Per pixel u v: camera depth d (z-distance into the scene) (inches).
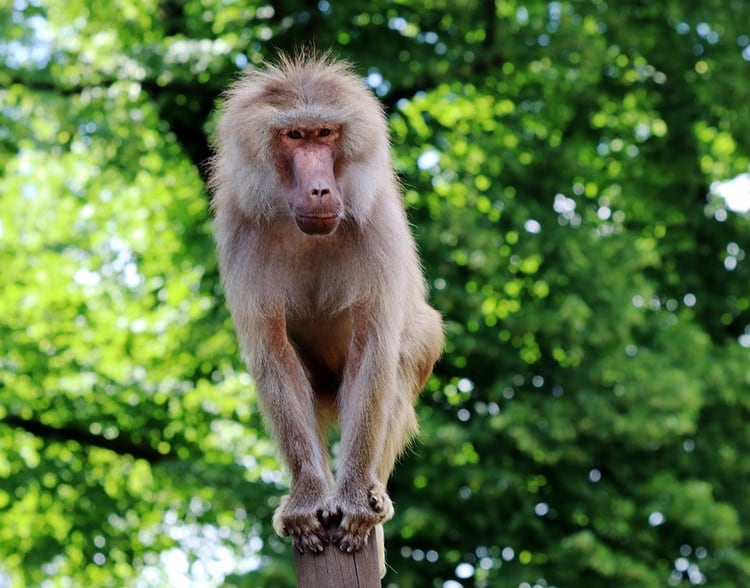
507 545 617.0
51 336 697.6
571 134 700.7
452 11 665.0
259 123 277.6
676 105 714.2
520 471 625.6
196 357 665.6
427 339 310.8
